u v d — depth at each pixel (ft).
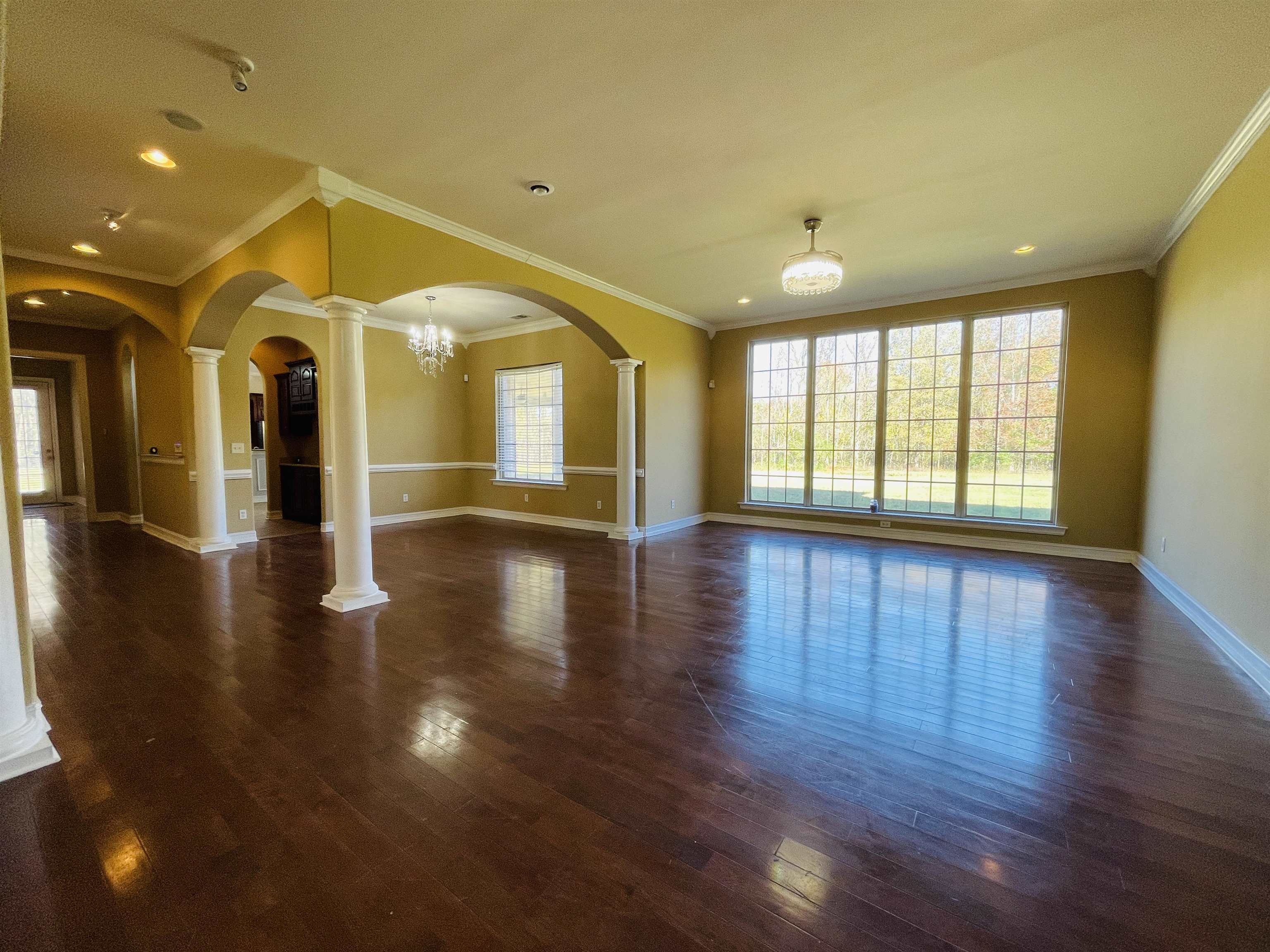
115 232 13.17
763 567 16.14
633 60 7.28
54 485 29.94
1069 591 13.64
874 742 6.86
